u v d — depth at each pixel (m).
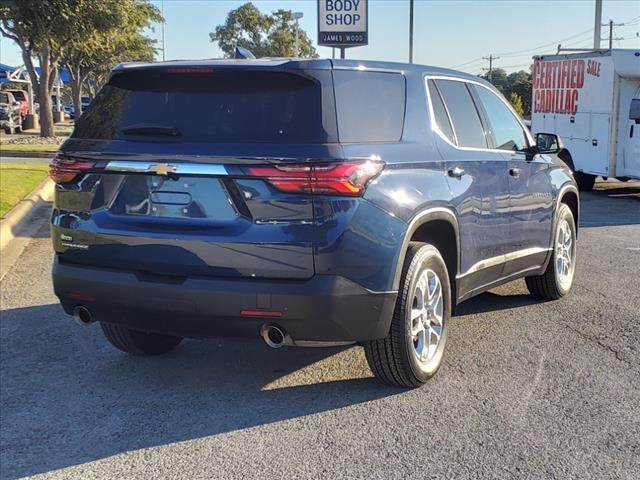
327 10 21.78
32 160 21.45
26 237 10.06
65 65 49.47
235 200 3.80
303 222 3.72
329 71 4.00
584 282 7.34
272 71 3.93
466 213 4.83
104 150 4.11
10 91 44.22
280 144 3.78
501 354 5.17
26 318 6.27
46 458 3.74
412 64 4.72
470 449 3.73
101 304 4.16
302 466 3.58
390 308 4.05
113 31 30.25
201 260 3.85
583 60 15.84
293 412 4.23
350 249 3.77
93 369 5.03
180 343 5.56
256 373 4.89
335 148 3.77
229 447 3.81
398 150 4.18
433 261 4.46
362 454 3.69
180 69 4.09
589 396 4.40
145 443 3.88
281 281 3.77
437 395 4.43
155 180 3.98
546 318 6.07
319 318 3.77
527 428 3.96
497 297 6.80
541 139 5.96
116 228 4.07
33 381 4.81
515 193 5.57
